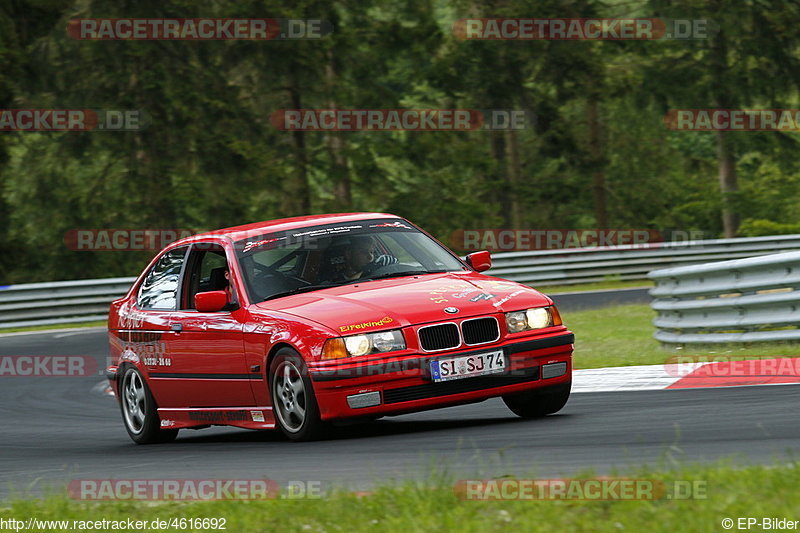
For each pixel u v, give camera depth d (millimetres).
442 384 24297
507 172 137000
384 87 125062
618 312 63781
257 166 113562
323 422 24609
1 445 32688
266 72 116000
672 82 134000
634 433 22359
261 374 25953
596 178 146500
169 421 30109
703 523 13656
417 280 26875
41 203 121562
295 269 27531
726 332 40062
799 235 94000
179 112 112125
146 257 117188
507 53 125250
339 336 24047
